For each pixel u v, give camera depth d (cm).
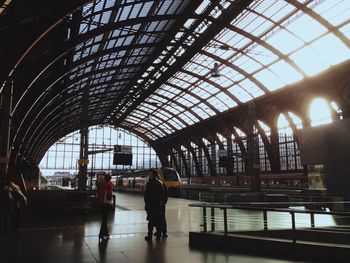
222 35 3388
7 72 1625
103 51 2967
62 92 3819
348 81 3256
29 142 4072
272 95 4097
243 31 3209
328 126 2114
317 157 2173
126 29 3061
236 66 3938
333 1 2617
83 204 1925
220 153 4347
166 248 941
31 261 797
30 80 2230
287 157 4378
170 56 3738
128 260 801
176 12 2931
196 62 4081
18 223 1298
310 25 2952
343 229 1158
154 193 1094
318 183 2212
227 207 1009
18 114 2636
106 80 4834
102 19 2817
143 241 1050
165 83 4959
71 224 1488
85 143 2838
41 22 1691
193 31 3153
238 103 4744
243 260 800
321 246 798
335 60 3234
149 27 3170
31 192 1988
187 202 2862
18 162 3488
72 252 892
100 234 1088
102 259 812
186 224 1459
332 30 2869
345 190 1975
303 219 1349
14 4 1536
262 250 876
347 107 3397
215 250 911
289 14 2891
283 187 4044
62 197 1956
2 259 817
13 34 1664
